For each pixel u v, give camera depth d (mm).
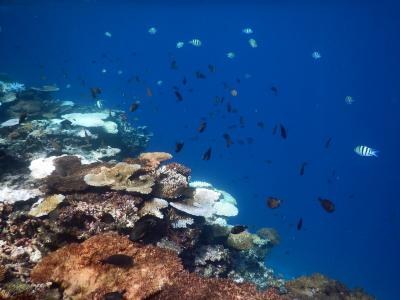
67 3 60562
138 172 8133
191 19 65125
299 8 43938
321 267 28656
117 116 16984
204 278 6570
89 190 7457
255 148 68562
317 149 74750
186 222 7734
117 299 5102
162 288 5723
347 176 69312
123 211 6973
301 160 64750
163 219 7531
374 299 10352
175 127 63469
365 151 10195
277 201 8102
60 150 10711
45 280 5562
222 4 44156
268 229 14594
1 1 54531
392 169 73375
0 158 8961
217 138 60094
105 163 8766
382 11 41906
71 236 6590
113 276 5762
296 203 45688
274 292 7191
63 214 6590
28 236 6793
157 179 8258
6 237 6703
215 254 8500
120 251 6164
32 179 8625
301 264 27516
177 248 7234
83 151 11523
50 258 5852
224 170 44938
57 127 12531
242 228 7840
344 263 32906
